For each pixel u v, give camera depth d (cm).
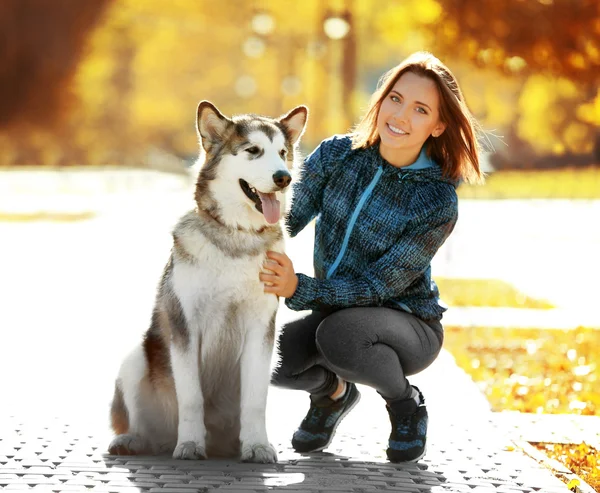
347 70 5447
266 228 629
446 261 1933
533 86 4294
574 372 1043
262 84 7956
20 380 901
